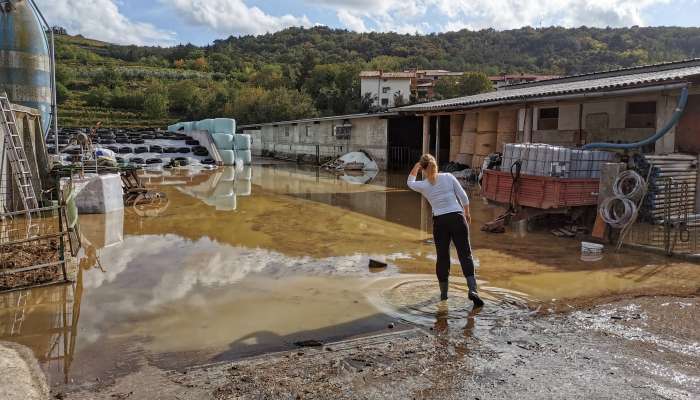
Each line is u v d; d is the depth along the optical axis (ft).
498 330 15.23
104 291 18.92
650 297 18.51
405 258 24.50
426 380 11.87
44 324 15.62
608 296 18.67
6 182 32.60
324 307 17.26
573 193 29.32
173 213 37.01
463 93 166.30
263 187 55.16
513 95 47.39
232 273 21.50
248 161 87.45
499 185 32.50
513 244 27.71
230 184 57.41
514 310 17.08
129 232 30.01
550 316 16.51
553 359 13.11
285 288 19.40
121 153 78.69
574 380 11.87
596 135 44.21
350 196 48.19
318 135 97.04
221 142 84.79
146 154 79.51
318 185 57.93
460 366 12.66
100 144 79.20
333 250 26.08
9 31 42.19
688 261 23.91
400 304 17.63
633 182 28.04
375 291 19.08
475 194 48.75
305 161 101.50
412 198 46.96
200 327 15.42
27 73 43.29
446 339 14.49
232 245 26.99
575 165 29.68
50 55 46.44
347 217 36.37
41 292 18.71
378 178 67.92
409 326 15.56
